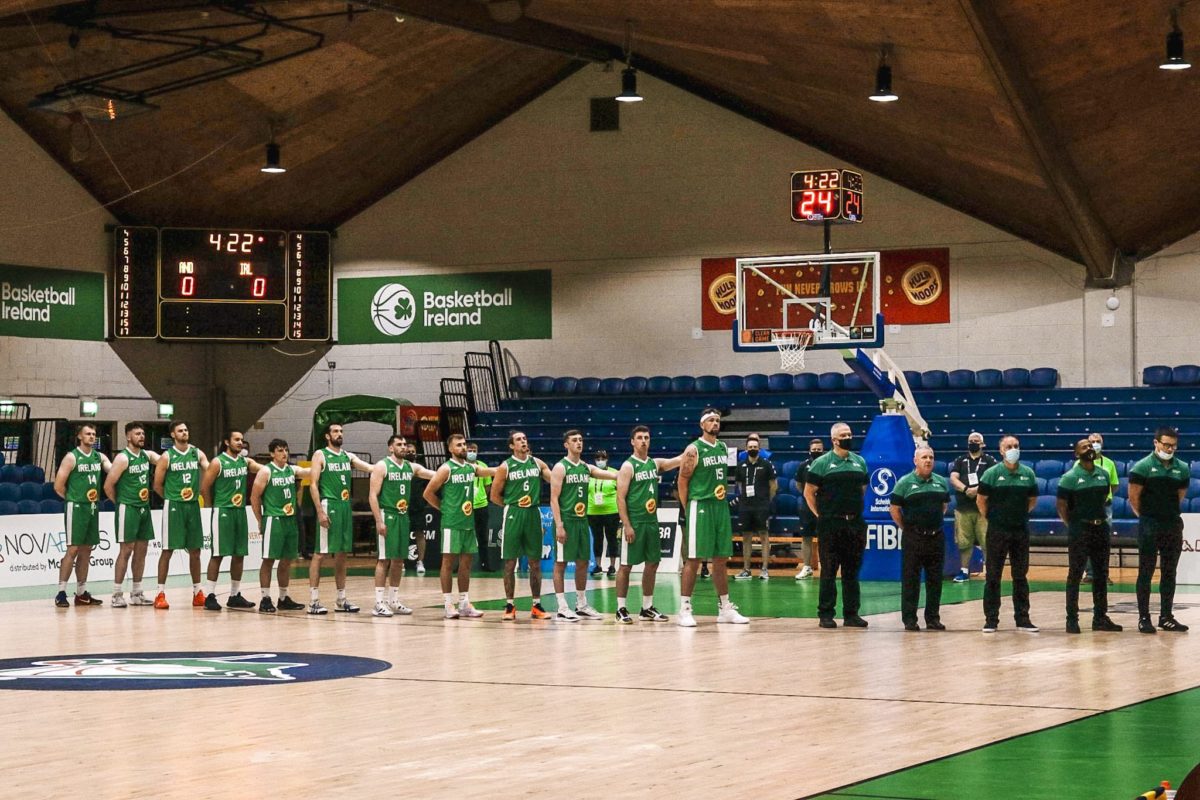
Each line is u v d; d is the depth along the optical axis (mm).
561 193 24984
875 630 12102
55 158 22672
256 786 5738
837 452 12414
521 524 13164
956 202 22859
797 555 20781
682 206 24391
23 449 22062
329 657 10250
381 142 23828
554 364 24984
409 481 13766
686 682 8867
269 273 24297
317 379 25766
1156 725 7234
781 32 15961
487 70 23031
